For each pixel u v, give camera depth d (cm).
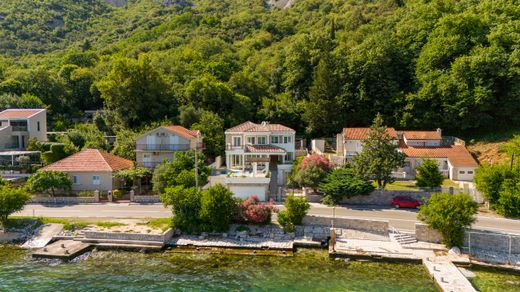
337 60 8181
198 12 17212
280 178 5697
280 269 3212
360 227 3944
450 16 7794
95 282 2939
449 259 3350
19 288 2822
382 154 4806
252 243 3734
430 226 3631
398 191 4722
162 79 8000
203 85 7888
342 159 6269
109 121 7519
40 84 8369
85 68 9462
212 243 3719
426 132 6681
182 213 3975
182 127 6756
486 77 6875
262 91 9038
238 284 2923
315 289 2845
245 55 11419
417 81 7662
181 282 2952
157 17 16862
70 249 3525
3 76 8769
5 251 3597
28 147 6219
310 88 7925
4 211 4016
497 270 3222
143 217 4244
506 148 5516
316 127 7769
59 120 7950
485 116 6875
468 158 5912
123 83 7338
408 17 9231
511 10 7950
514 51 6762
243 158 5844
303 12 15200
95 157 5350
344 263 3350
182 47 11350
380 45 7938
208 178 5206
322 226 4003
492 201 4469
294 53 8844
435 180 4856
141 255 3506
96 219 4153
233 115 7738
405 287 2892
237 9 17462
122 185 5409
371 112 7744
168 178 4909
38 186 4728
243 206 4025
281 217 3922
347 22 11800
